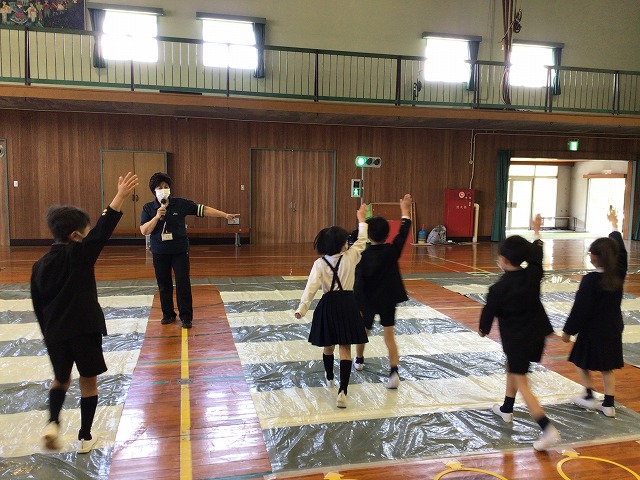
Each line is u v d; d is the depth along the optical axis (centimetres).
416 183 1263
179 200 481
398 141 1245
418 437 287
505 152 1296
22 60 1031
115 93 919
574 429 298
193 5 1101
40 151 1068
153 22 1090
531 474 252
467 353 431
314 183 1213
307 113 1023
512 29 1098
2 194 1064
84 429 262
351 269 315
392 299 344
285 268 848
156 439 280
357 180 1123
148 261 898
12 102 945
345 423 302
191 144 1138
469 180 1293
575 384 369
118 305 575
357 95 1196
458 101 1248
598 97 1321
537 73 1293
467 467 257
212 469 252
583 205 1711
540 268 283
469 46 1239
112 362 397
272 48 969
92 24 1056
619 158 1367
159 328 491
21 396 331
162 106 973
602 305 307
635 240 1394
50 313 238
